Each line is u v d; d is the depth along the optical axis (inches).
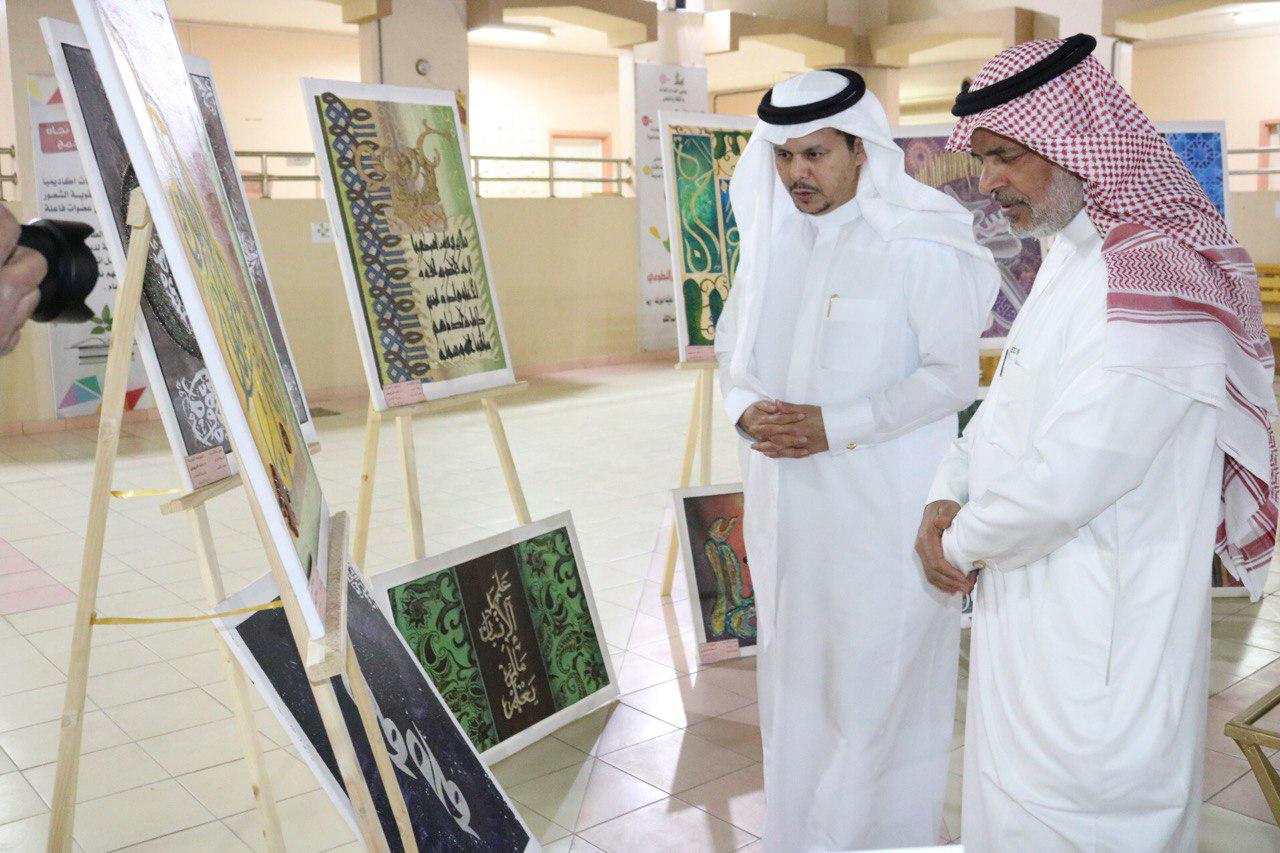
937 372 84.7
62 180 278.4
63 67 72.0
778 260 92.1
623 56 398.3
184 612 153.3
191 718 120.0
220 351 43.4
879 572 85.9
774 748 90.6
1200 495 57.7
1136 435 54.7
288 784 105.7
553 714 115.3
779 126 85.4
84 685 72.1
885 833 88.4
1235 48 533.6
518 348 374.3
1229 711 117.6
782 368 91.9
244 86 468.4
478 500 215.0
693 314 150.3
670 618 150.3
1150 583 57.1
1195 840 60.5
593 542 185.2
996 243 165.9
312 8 423.2
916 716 87.9
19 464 248.7
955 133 63.7
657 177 399.9
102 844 95.2
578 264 386.3
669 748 112.1
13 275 37.2
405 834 65.4
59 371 286.5
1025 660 59.7
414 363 126.7
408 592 103.6
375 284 124.7
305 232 320.8
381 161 128.4
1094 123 57.9
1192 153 187.0
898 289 85.4
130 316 68.7
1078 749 56.7
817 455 86.9
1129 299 54.7
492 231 362.9
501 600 112.7
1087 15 412.5
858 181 88.6
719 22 414.9
